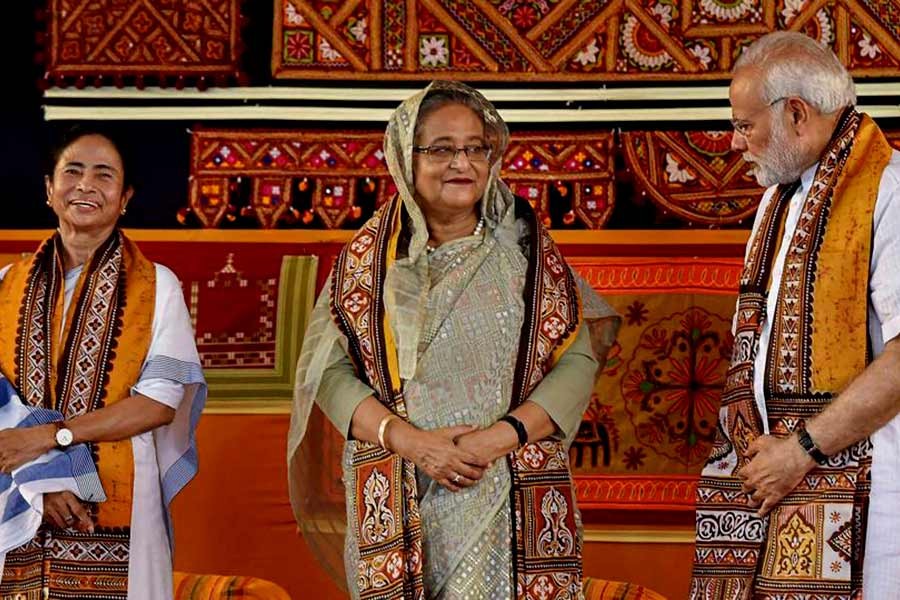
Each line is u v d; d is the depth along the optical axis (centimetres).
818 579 409
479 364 444
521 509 437
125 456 476
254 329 595
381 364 448
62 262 495
